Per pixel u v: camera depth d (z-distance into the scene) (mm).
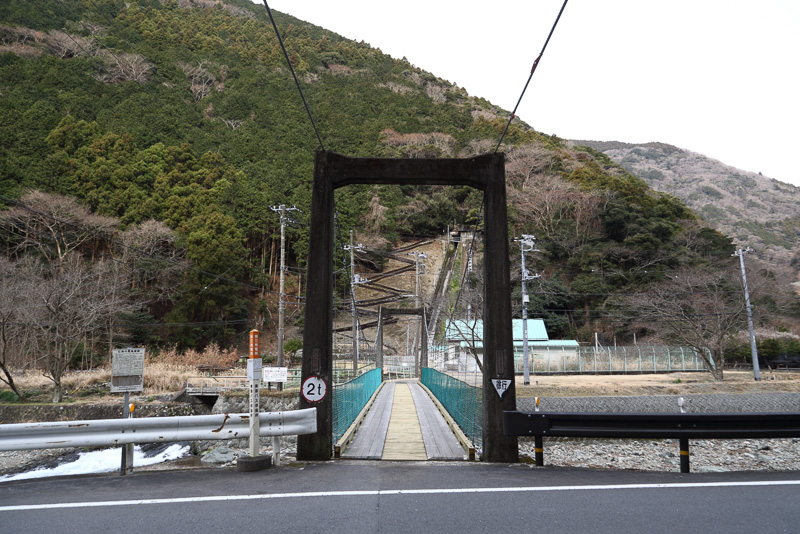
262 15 154500
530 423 7480
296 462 7957
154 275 49094
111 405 25750
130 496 5246
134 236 46812
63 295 27875
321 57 126625
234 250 51031
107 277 40031
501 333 8695
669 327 39281
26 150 53281
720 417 7012
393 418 15477
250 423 7102
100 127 61031
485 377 8633
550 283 56531
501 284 8820
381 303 68250
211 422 7160
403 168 9008
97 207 51812
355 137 89312
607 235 65000
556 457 16578
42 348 32281
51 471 16984
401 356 57812
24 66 66688
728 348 44188
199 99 91875
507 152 85938
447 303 53688
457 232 81062
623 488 5488
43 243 44719
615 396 24672
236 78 99312
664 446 18688
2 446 6273
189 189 56656
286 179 64625
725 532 3936
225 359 42625
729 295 37000
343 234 69312
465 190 89000
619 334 51750
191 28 109375
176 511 4586
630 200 71250
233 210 57344
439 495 5141
